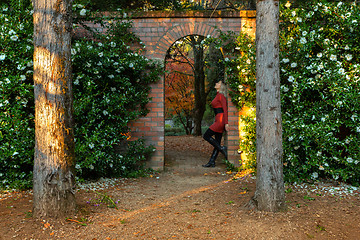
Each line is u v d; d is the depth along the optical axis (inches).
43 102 122.4
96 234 112.7
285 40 211.6
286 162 199.0
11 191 169.8
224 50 235.8
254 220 123.0
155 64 236.1
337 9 208.7
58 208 123.9
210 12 233.3
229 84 235.1
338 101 191.8
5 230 112.9
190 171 238.1
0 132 173.6
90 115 198.2
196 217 129.6
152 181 207.6
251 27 232.4
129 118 222.5
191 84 581.0
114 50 216.7
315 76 202.2
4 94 177.6
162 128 236.4
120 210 141.4
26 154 175.9
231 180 202.4
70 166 128.6
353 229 118.2
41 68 122.3
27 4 191.8
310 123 199.6
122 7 346.0
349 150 189.2
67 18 127.8
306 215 129.3
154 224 122.1
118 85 223.3
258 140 135.7
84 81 200.8
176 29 235.6
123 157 225.1
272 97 131.9
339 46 208.1
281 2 230.4
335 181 197.8
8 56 179.0
